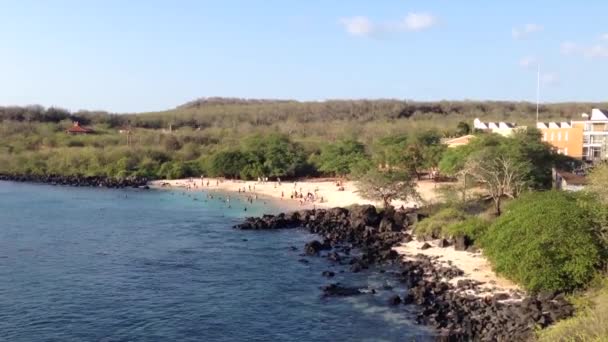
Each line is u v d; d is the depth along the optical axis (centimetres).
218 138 19038
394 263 5728
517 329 3578
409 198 9094
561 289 4159
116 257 6225
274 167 13650
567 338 2708
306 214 8544
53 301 4659
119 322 4203
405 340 3759
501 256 4644
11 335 3925
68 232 7694
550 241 4247
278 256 6256
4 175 15475
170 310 4466
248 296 4800
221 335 3959
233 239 7244
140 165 15362
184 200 11181
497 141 9806
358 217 7806
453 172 10056
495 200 7156
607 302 3172
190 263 5950
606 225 4266
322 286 5044
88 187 13562
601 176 4950
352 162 13162
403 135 14875
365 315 4262
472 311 4109
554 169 8631
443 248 6147
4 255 6247
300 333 3966
